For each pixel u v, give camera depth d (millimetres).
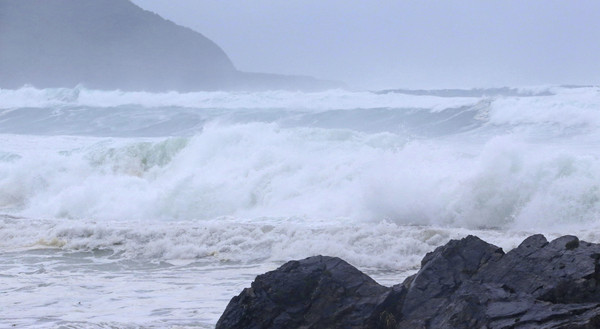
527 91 123750
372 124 83125
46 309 23062
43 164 52406
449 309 16172
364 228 35031
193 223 39781
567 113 70312
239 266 30781
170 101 109750
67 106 104812
